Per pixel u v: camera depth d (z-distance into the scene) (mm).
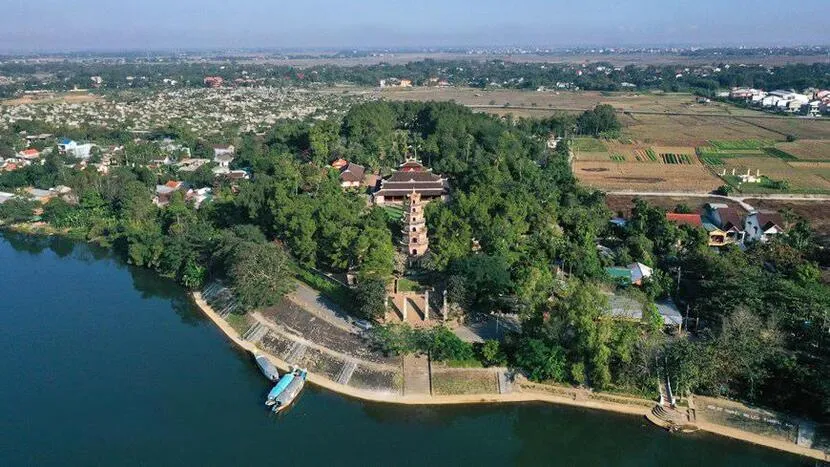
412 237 146375
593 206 187875
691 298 130750
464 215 157750
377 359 117500
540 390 110688
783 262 138750
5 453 95812
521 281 124562
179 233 165500
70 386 113875
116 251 188750
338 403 110000
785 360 100938
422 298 133875
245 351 126688
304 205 159125
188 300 152375
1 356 124125
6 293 156875
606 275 135375
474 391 110688
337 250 139750
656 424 102500
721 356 103875
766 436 98812
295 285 141625
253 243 142625
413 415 107312
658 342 111438
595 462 100562
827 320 104938
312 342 123875
